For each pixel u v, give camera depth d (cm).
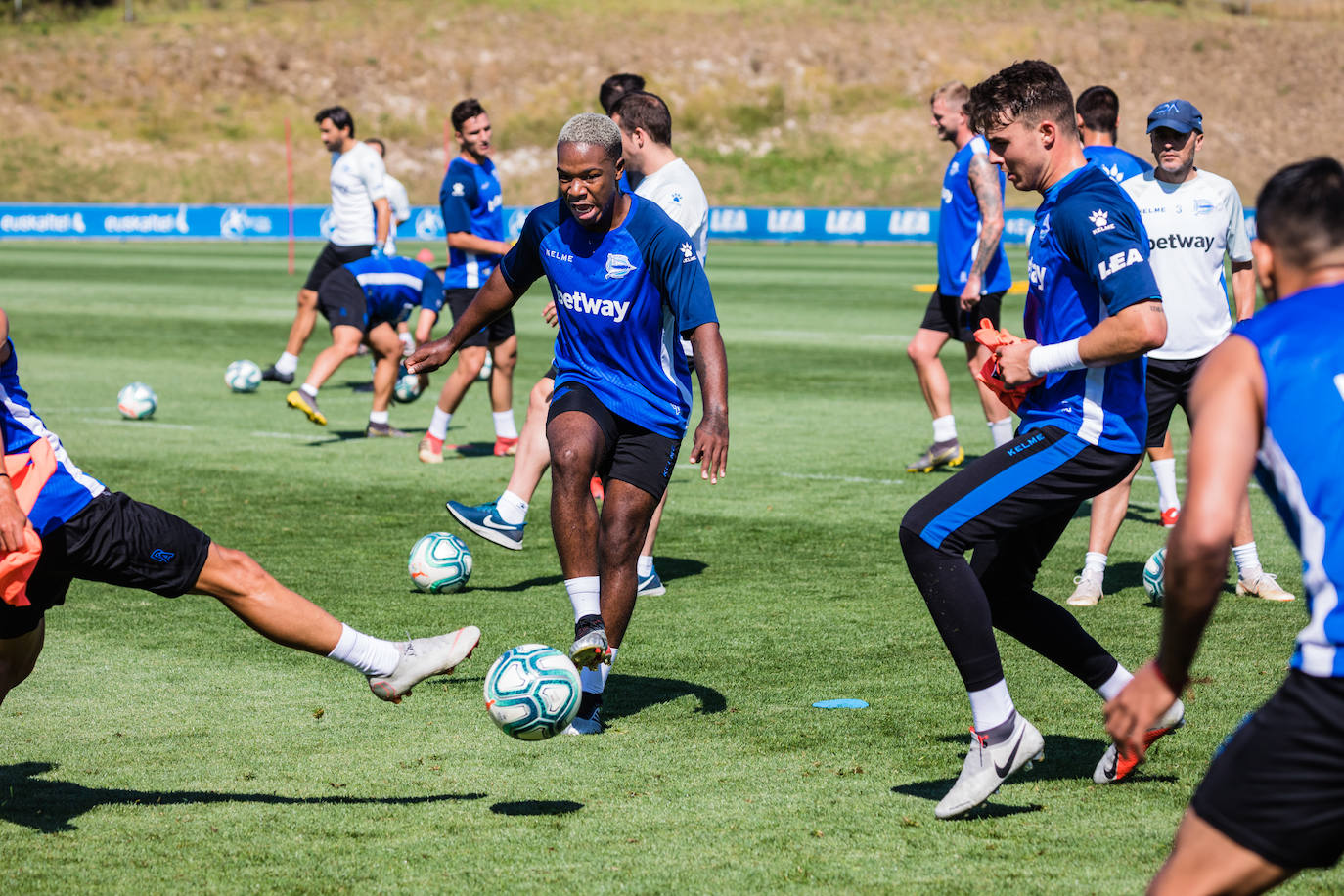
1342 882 605
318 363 1884
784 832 663
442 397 1812
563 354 859
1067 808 697
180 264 6072
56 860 632
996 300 1645
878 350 3197
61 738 813
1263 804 414
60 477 632
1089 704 869
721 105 10094
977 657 675
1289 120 9975
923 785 730
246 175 9306
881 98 10262
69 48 10044
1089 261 680
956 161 1619
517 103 10094
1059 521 719
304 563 1264
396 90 10094
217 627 1067
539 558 1322
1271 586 1146
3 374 638
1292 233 432
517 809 697
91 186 9056
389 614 1092
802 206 9356
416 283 1964
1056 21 11050
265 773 753
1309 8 11669
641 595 1164
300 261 6328
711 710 863
